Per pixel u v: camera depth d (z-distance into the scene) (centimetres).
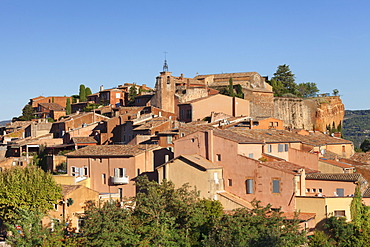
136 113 10594
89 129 10850
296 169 6141
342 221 5500
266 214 5816
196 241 5541
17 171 6494
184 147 7081
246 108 11838
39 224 5400
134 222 5512
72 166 8138
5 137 12412
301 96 15962
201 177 6412
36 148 10844
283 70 16625
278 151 7381
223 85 14038
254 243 4834
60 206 6272
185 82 13475
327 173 6631
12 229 5388
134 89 14138
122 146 7962
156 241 5288
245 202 6253
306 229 5291
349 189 6119
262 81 14912
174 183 6688
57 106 15012
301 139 8088
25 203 6031
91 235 5347
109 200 6544
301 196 5856
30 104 16262
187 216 5606
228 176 6569
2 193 6122
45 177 6328
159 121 9312
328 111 15212
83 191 6444
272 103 13762
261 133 7806
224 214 5500
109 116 12231
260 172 6241
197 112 10881
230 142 6581
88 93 16125
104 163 7750
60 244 5288
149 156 7556
